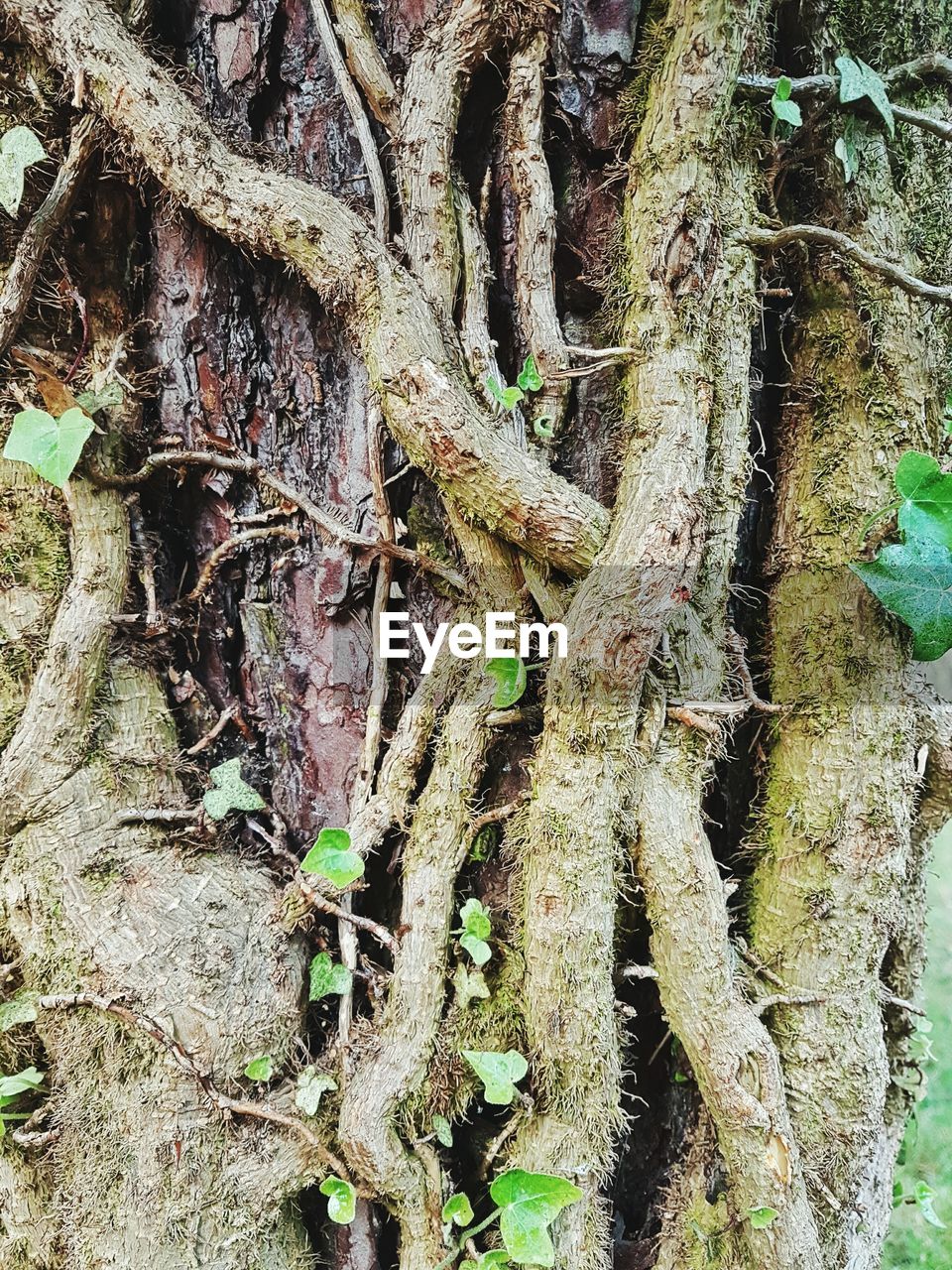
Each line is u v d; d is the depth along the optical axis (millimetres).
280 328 417
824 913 397
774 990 400
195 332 415
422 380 357
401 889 407
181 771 412
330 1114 384
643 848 370
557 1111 364
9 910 380
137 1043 370
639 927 399
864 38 406
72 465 356
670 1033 410
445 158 379
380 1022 384
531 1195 345
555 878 361
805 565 411
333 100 406
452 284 381
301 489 420
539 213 382
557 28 382
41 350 400
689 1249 396
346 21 383
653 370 370
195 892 389
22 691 400
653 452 365
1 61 389
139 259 417
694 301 371
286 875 416
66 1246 372
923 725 414
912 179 418
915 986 453
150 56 383
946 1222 652
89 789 389
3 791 381
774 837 411
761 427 427
